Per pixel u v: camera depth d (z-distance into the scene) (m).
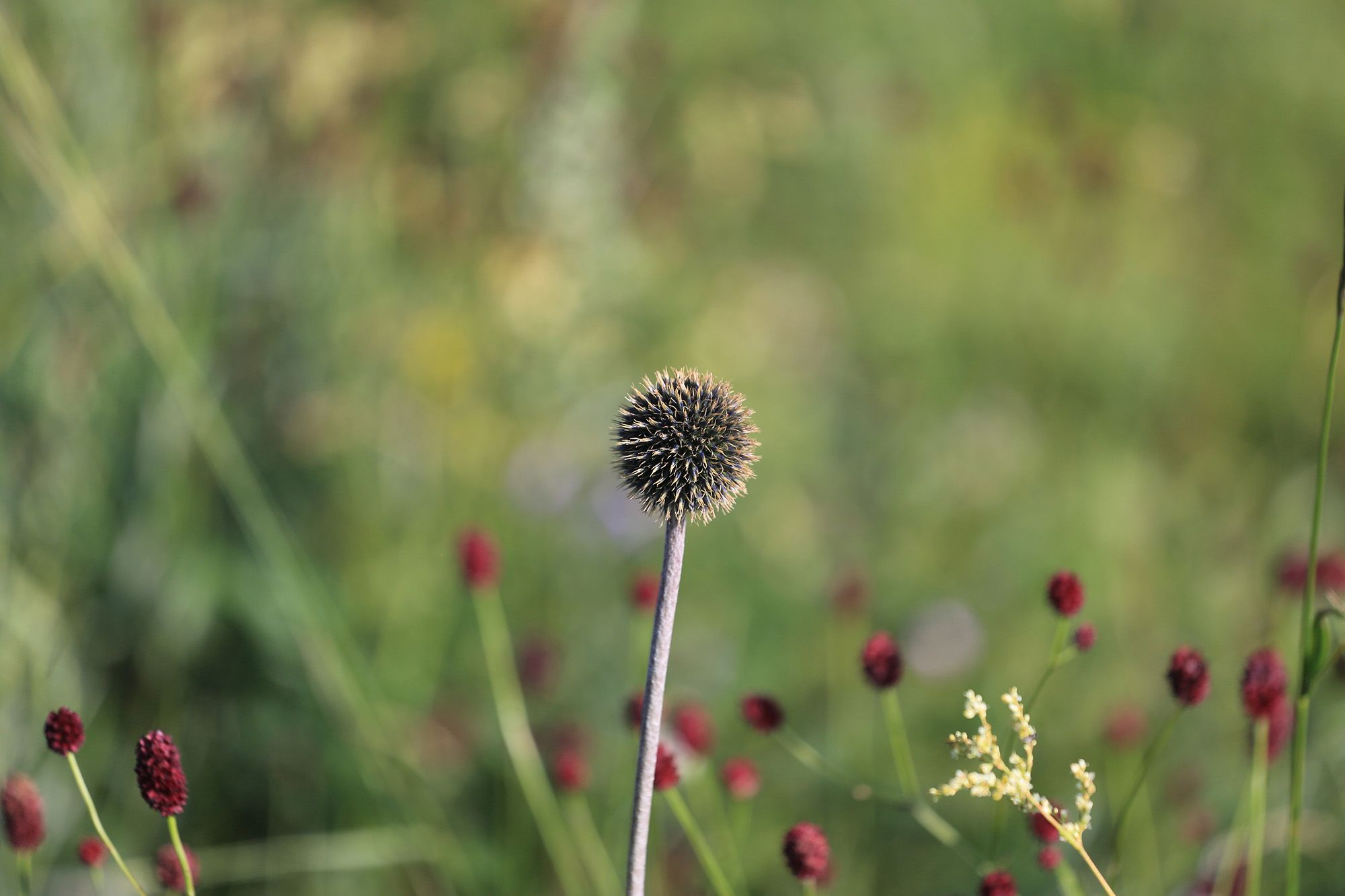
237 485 1.23
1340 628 1.20
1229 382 1.88
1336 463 1.74
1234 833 1.10
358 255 1.44
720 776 1.12
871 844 1.25
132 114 1.31
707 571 1.50
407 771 1.23
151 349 1.22
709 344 1.73
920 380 1.89
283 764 1.23
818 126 1.95
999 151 2.02
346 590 1.31
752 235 1.99
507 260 1.46
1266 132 2.02
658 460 0.93
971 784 0.97
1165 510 1.68
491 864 1.21
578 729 1.21
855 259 2.01
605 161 1.53
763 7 1.89
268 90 1.40
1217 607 1.49
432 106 1.53
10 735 1.19
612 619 1.37
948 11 2.08
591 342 1.52
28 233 1.27
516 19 1.50
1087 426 1.81
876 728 1.32
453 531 1.38
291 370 1.38
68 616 1.23
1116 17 2.04
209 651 1.26
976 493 1.70
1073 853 1.19
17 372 1.25
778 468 1.67
